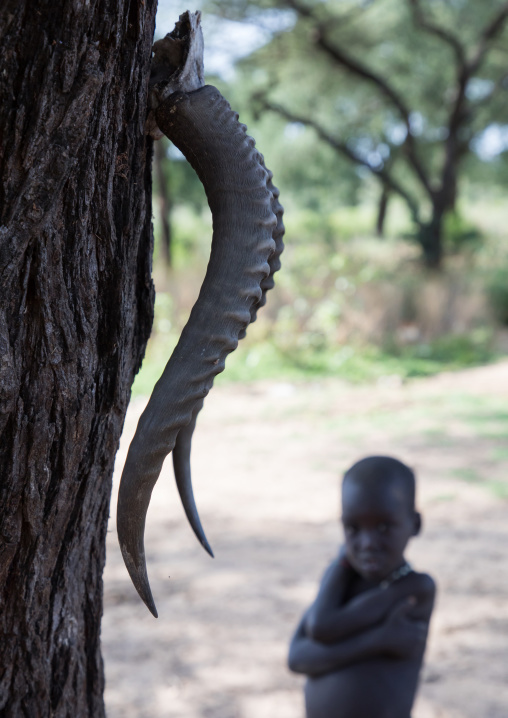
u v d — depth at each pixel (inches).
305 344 418.6
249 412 322.3
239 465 254.1
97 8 37.7
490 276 584.1
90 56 37.9
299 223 1047.6
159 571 175.8
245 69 701.9
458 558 177.5
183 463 45.7
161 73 44.8
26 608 48.8
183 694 127.7
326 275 466.9
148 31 42.4
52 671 52.6
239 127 43.2
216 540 193.6
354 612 82.7
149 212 49.5
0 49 36.5
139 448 39.2
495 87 753.6
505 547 183.3
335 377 384.2
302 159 983.0
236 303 40.4
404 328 465.1
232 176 42.0
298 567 177.0
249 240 41.2
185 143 43.4
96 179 42.6
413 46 714.8
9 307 40.9
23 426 43.4
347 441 278.5
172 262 560.4
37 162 38.2
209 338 39.9
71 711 55.0
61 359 43.3
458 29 692.1
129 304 47.3
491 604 155.8
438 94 768.3
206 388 39.9
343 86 756.6
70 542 50.1
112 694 127.6
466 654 138.6
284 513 211.5
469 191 1358.3
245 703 125.6
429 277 527.8
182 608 158.2
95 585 55.3
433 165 938.1
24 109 37.4
